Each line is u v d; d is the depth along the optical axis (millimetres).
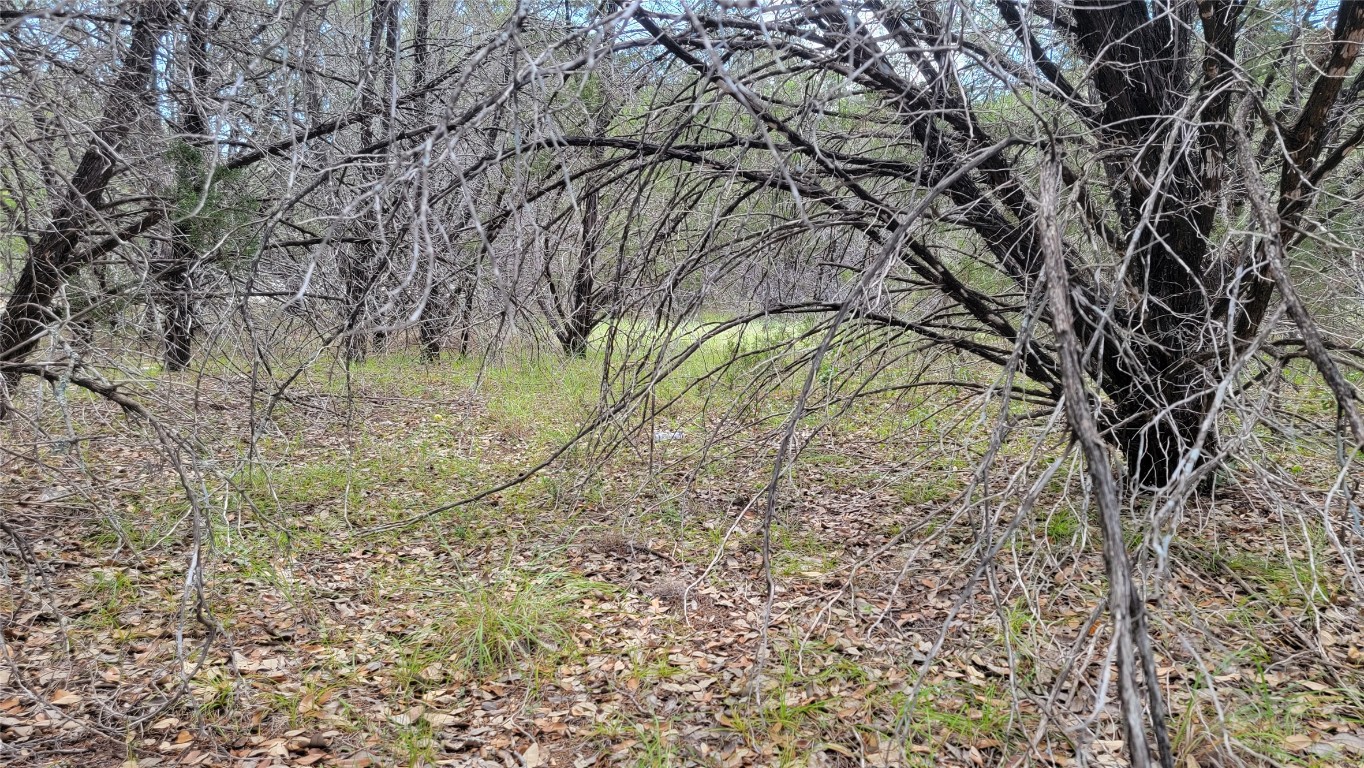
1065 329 1932
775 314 5066
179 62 4453
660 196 5414
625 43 3025
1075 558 3086
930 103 3988
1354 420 1999
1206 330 4133
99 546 5117
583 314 5652
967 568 4539
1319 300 4223
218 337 4320
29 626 4102
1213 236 4668
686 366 9648
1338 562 4375
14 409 4105
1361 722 3062
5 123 3848
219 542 5121
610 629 4133
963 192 4547
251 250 4301
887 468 6496
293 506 6027
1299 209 4215
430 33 6332
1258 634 3695
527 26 3418
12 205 4852
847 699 3387
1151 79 4426
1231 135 4051
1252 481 3736
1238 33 4199
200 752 3186
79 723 3326
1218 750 2639
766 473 6633
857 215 4293
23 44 4035
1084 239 4648
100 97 4609
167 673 3691
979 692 3383
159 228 4777
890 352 6387
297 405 5859
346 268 4848
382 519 5867
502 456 7555
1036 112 2924
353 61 4984
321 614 4348
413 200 2926
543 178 4430
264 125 4770
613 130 5098
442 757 3172
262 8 4805
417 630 4102
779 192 4738
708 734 3234
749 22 3682
